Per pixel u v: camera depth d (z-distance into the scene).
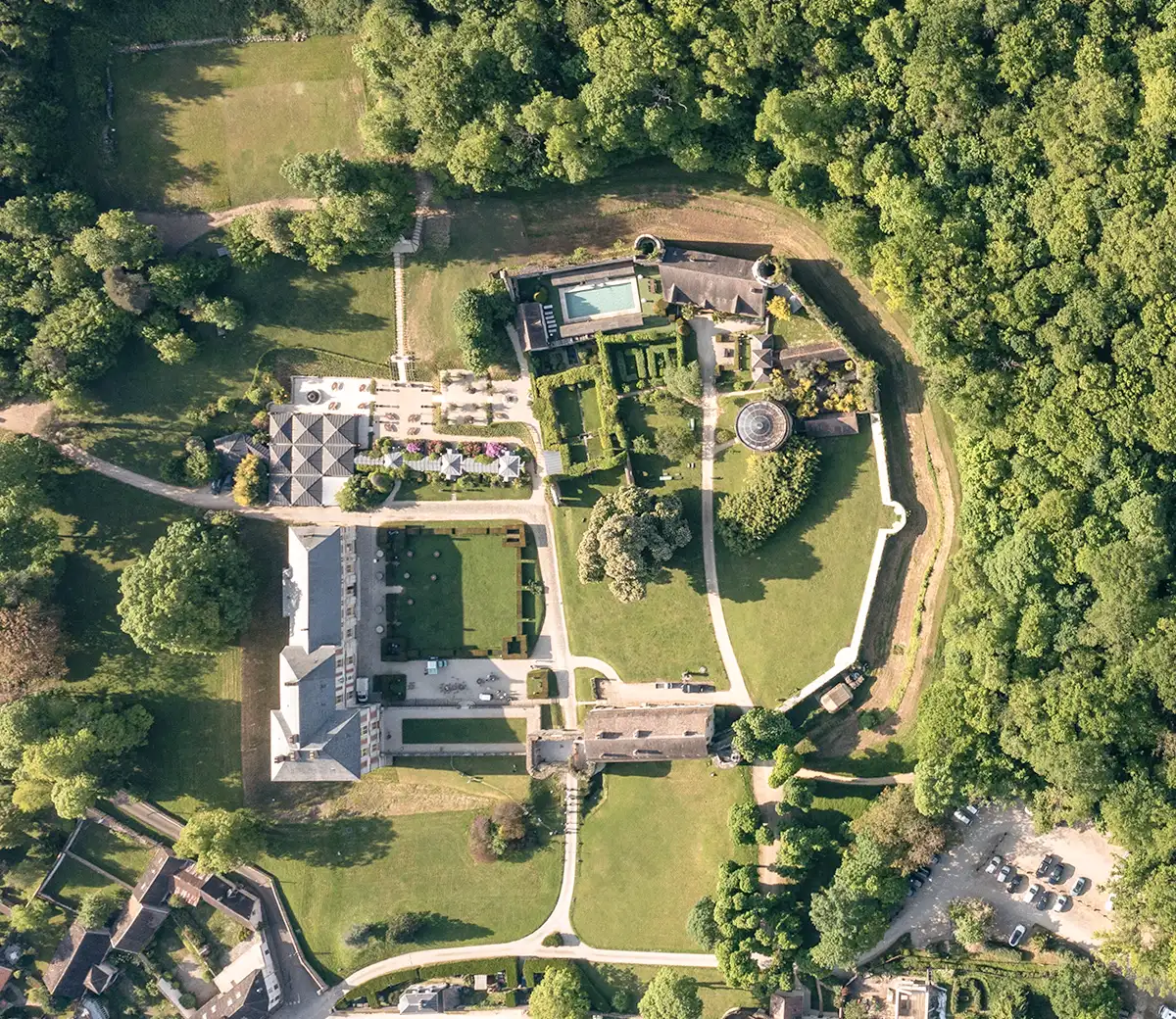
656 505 114.75
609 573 112.19
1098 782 101.69
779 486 113.06
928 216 104.25
